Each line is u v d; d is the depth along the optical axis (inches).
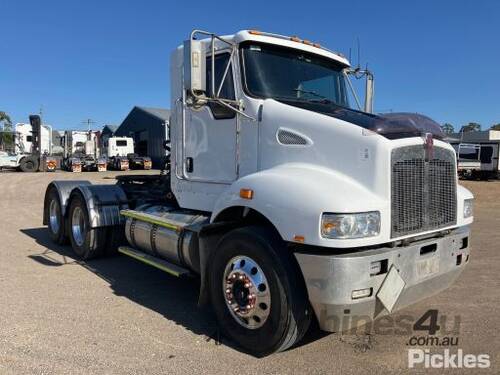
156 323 187.9
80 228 292.0
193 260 191.8
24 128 1550.2
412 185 154.8
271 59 196.7
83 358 155.3
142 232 227.6
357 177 153.2
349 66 231.0
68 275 255.3
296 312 150.5
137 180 313.3
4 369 146.4
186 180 217.9
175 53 225.3
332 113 173.5
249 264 161.0
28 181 971.9
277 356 160.2
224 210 173.0
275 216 151.4
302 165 167.9
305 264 145.6
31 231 394.0
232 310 166.9
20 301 209.5
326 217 140.0
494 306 212.4
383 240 146.1
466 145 1366.9
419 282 157.6
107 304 209.3
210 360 156.3
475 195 834.2
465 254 178.2
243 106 186.9
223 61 193.9
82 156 1549.0
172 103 228.2
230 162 194.7
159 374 145.7
